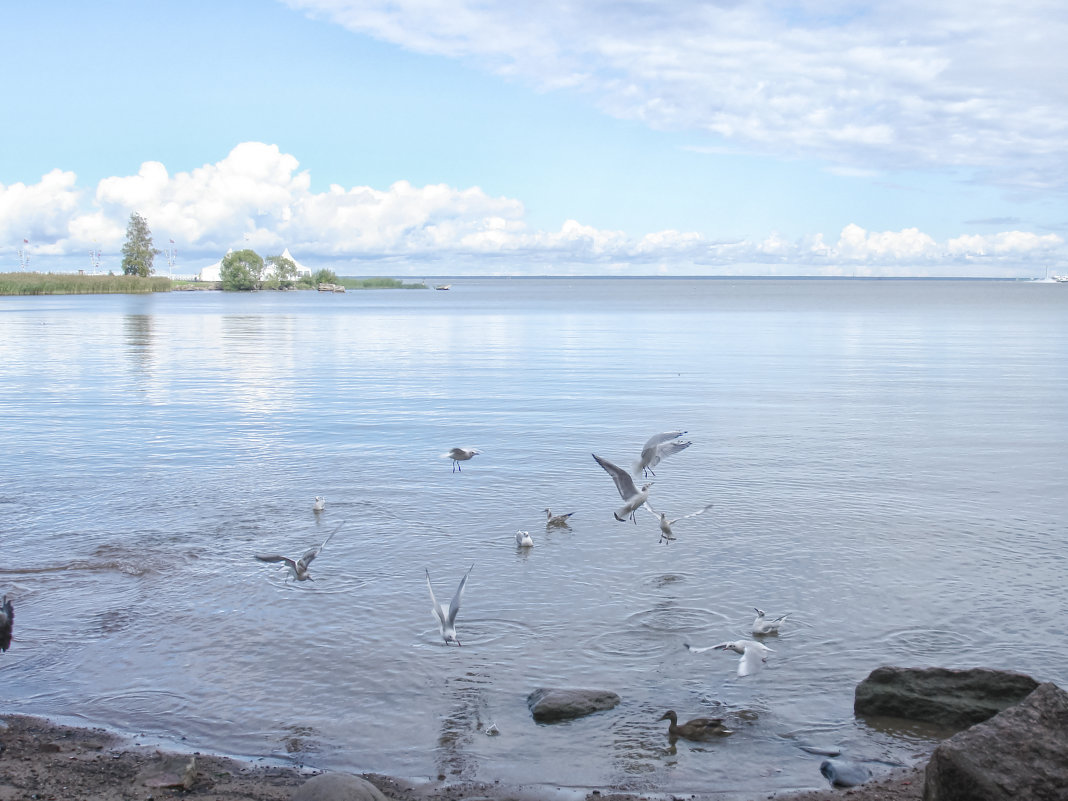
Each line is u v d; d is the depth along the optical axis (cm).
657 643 1436
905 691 1226
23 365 5394
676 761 1122
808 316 12169
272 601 1593
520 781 1079
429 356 6100
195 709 1242
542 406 3759
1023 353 6378
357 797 934
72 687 1300
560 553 1848
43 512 2117
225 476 2483
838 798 1037
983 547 1880
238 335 8081
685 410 3650
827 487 2372
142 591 1636
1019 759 924
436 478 2469
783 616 1506
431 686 1303
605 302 18500
